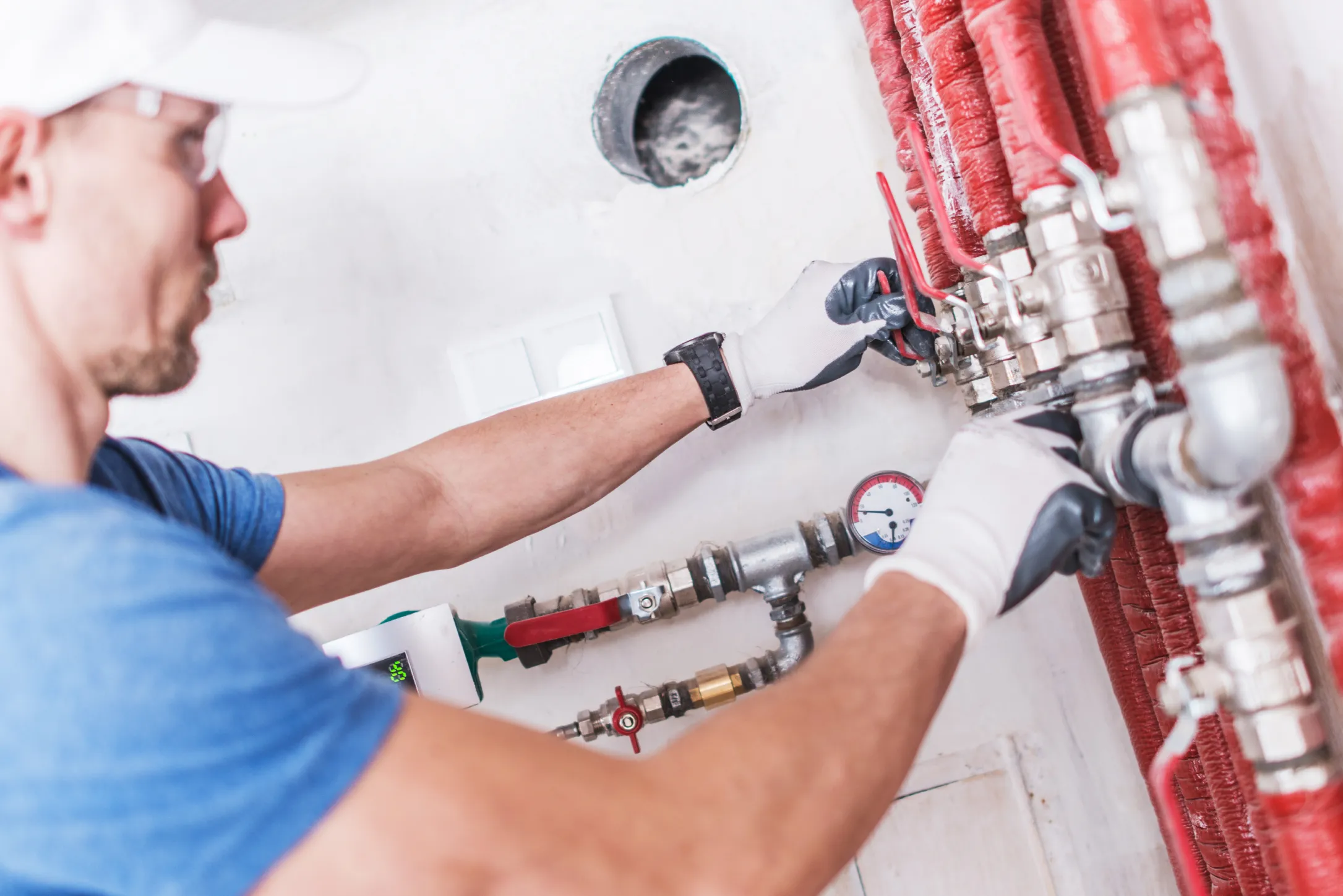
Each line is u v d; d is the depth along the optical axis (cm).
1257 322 44
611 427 94
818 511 120
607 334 120
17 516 39
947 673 51
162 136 50
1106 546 58
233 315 122
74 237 47
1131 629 78
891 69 93
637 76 125
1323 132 51
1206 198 44
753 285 120
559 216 121
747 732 45
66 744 38
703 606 120
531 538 122
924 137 90
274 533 76
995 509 56
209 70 51
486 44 120
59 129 46
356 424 122
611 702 110
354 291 122
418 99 121
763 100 119
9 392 47
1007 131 59
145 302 50
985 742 119
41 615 38
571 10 120
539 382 121
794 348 100
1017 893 117
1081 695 117
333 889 39
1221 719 61
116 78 46
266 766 39
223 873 39
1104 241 63
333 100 58
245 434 122
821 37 118
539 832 40
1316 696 57
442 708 43
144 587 39
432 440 91
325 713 41
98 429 52
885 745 47
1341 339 54
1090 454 59
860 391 120
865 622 52
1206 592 51
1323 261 54
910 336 98
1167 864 116
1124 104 45
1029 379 66
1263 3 53
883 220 118
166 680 38
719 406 98
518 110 121
